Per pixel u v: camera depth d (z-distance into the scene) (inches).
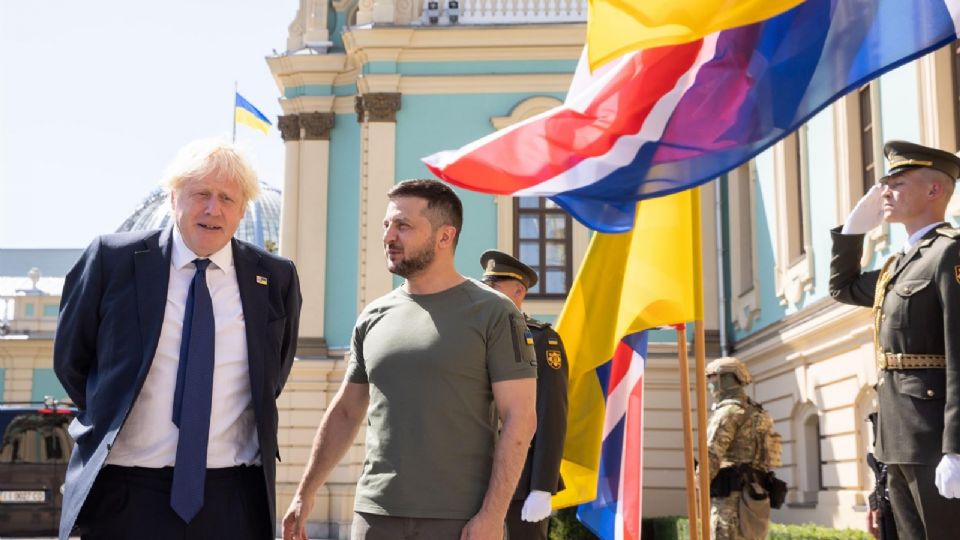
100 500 164.9
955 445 180.7
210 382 167.0
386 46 885.2
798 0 208.7
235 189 170.4
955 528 187.8
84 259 172.9
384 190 876.0
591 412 287.0
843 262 225.8
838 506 581.9
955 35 208.4
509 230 882.1
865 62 217.8
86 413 167.9
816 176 628.4
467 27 884.6
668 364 850.1
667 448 845.8
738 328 813.9
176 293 170.4
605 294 281.4
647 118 239.9
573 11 903.7
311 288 886.4
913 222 202.4
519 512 261.7
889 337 197.5
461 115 885.8
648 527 740.7
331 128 906.7
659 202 265.7
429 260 178.5
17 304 1572.3
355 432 190.1
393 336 177.3
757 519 324.2
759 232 753.6
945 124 458.6
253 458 171.6
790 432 676.7
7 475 655.8
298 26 941.8
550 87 887.1
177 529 163.0
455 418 172.4
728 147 234.7
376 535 172.1
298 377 876.6
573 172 245.8
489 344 174.7
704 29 212.8
